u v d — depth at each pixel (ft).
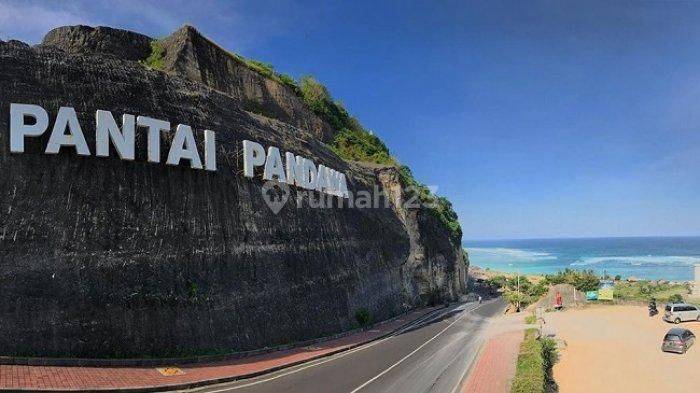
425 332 111.45
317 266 96.48
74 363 51.90
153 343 59.47
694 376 75.00
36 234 54.08
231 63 114.21
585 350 93.35
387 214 152.76
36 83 58.44
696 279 184.85
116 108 64.08
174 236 65.77
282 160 94.94
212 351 65.41
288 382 59.16
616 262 514.68
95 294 56.24
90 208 58.59
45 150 56.39
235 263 73.92
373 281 124.47
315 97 155.02
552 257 645.92
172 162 66.85
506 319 140.67
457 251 238.27
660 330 115.44
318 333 89.97
